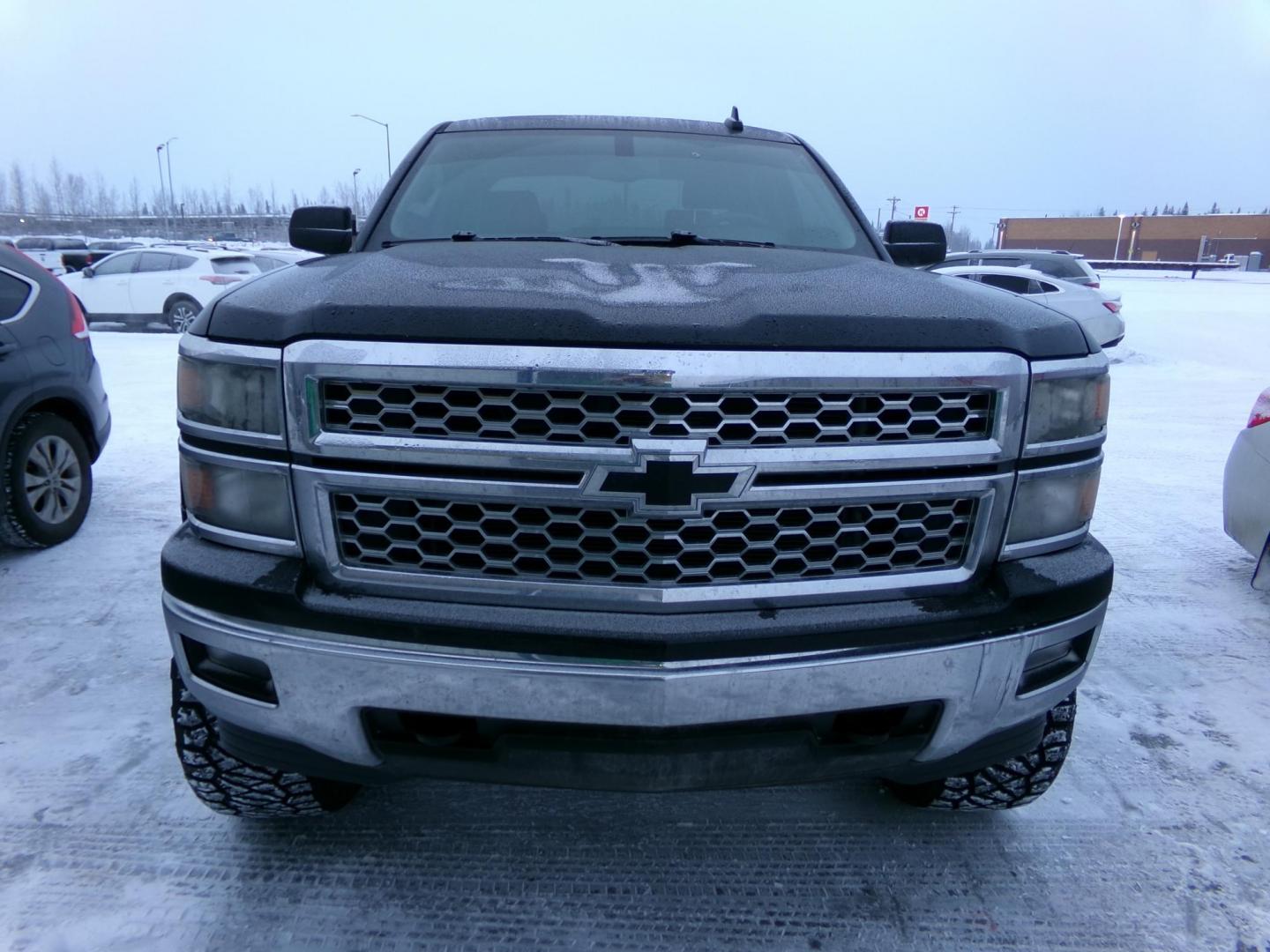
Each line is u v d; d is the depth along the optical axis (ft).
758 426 5.01
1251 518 12.34
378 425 5.04
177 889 6.59
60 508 13.88
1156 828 7.66
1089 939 6.40
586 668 4.98
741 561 5.17
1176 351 47.60
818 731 5.44
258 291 5.77
